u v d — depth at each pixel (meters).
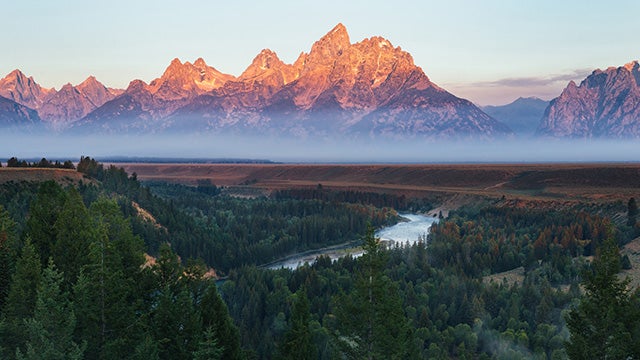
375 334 41.94
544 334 84.12
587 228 148.75
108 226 63.22
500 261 130.25
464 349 80.06
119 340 44.53
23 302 47.75
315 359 52.03
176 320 47.34
